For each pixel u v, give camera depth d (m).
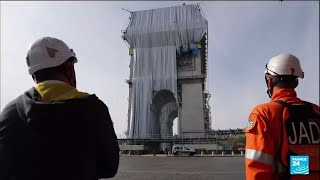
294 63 2.93
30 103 2.22
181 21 98.31
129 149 78.38
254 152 2.58
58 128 2.21
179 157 53.56
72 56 2.55
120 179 18.30
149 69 96.38
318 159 2.59
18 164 2.20
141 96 94.44
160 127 98.38
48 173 2.17
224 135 83.31
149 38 98.56
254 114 2.75
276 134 2.62
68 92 2.33
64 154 2.19
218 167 27.08
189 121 91.31
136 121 92.56
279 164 2.58
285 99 2.80
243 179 17.73
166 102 99.62
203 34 96.62
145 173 21.84
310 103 2.87
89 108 2.27
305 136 2.62
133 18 102.62
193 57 96.31
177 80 95.56
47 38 2.48
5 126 2.28
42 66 2.39
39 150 2.18
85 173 2.23
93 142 2.28
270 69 3.00
